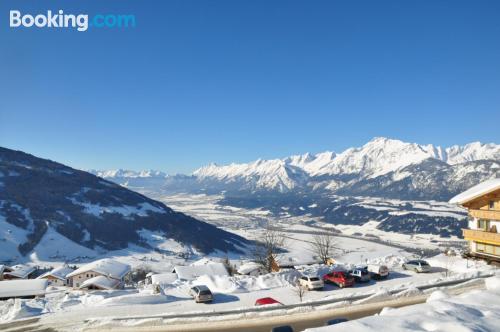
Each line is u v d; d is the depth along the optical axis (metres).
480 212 42.12
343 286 34.59
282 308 26.66
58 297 33.66
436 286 31.28
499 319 14.21
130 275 107.31
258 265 77.50
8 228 192.50
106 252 190.62
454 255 47.16
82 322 25.58
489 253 41.56
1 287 64.56
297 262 114.31
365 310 25.78
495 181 41.75
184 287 36.34
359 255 159.88
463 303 17.00
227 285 35.69
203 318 24.94
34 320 26.81
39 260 169.12
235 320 24.53
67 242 193.12
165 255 192.88
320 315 24.92
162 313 27.47
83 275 85.56
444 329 13.03
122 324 24.67
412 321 14.09
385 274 38.50
